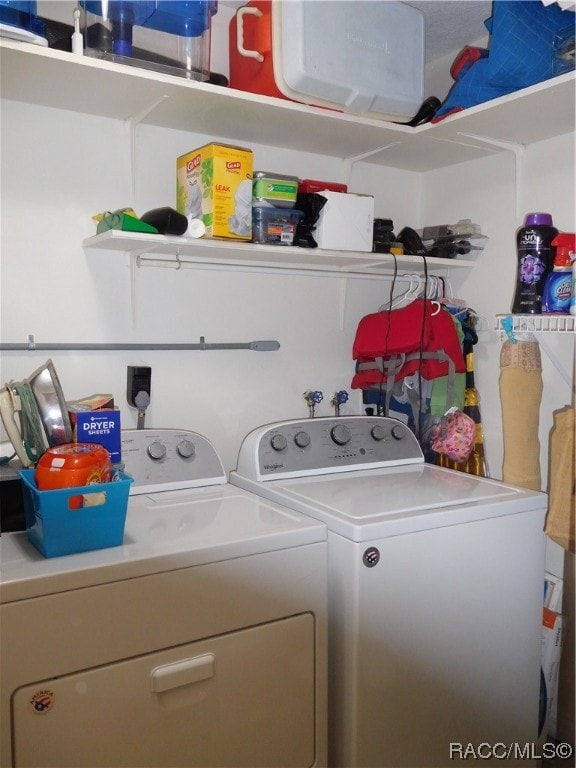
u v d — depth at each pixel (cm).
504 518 160
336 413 225
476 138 190
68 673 112
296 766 138
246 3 187
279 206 175
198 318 196
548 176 191
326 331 221
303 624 137
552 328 156
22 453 138
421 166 228
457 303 212
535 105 162
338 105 169
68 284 174
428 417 205
